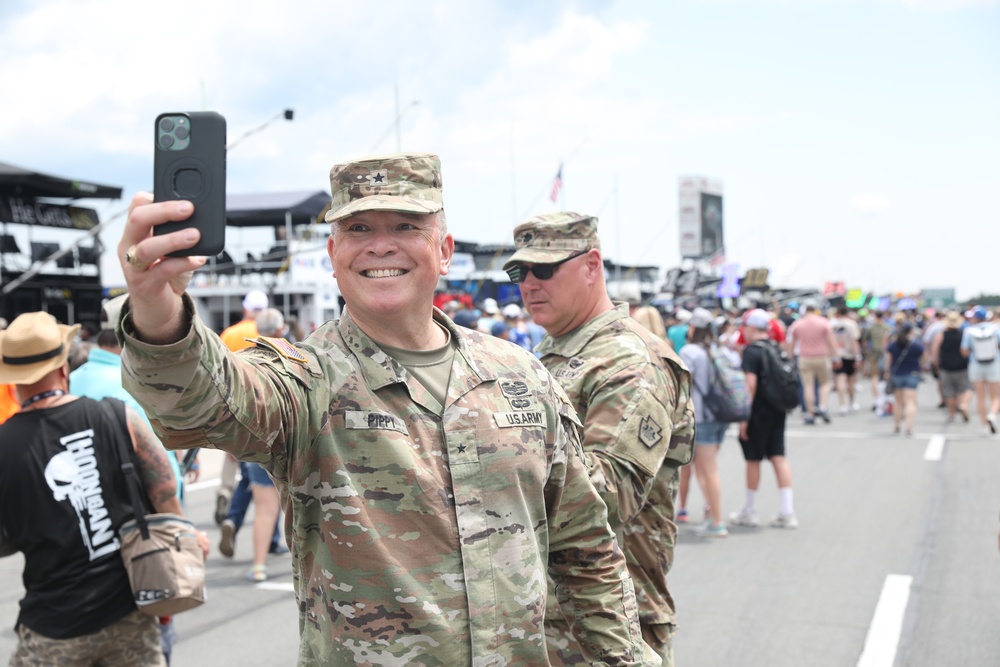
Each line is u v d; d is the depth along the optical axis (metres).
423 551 1.69
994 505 7.89
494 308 17.17
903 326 12.52
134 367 1.37
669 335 12.33
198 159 1.35
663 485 2.81
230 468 6.86
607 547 2.09
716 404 6.89
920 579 5.77
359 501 1.66
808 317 14.13
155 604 2.94
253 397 1.52
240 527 7.09
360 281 1.77
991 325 12.70
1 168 15.67
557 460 1.98
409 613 1.65
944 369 14.32
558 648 2.38
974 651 4.54
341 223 1.79
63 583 2.91
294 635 4.99
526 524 1.82
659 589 2.82
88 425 3.00
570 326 3.01
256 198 22.28
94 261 18.53
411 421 1.74
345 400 1.70
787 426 13.93
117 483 3.00
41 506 2.90
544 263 2.93
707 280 38.41
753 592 5.58
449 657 1.67
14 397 5.15
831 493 8.62
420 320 1.83
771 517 7.71
